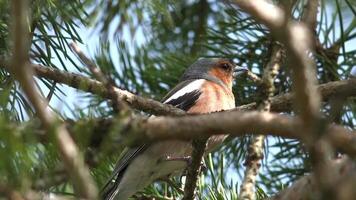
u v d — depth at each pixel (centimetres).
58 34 969
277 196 597
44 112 438
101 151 485
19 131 464
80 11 987
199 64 1431
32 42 980
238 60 1320
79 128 487
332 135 486
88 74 1212
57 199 500
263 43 1302
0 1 811
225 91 1362
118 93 946
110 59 1320
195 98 1339
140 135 501
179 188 1055
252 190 899
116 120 491
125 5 1034
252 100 1324
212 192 918
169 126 503
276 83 1246
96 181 855
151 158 1180
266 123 491
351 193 423
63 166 485
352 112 1149
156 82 1380
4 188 451
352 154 486
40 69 922
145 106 967
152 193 1041
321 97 966
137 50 1362
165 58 1409
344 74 1217
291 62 412
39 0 899
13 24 416
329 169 451
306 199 564
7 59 848
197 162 804
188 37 1503
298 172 1234
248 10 414
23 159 462
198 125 503
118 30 1173
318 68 1252
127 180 1177
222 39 1323
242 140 1262
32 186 482
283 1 412
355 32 1270
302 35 412
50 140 480
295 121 477
